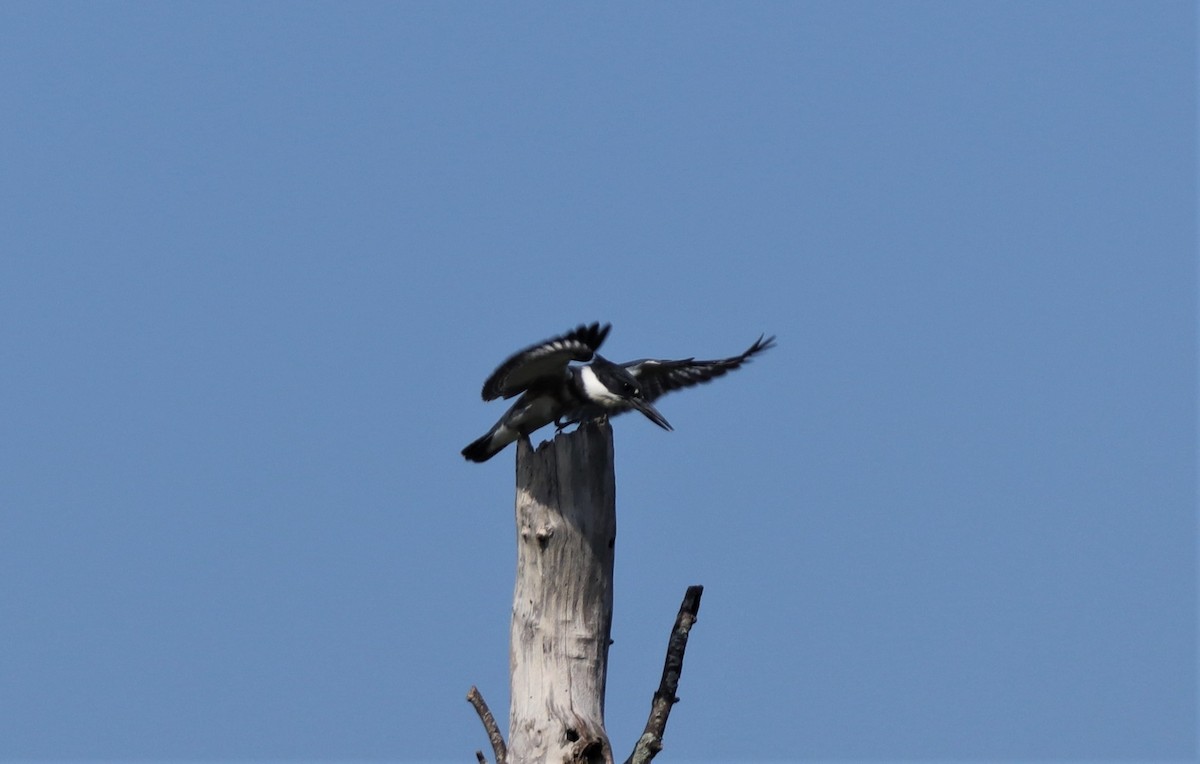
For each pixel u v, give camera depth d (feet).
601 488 38.52
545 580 38.09
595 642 38.24
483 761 40.55
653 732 40.19
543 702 37.58
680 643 41.16
